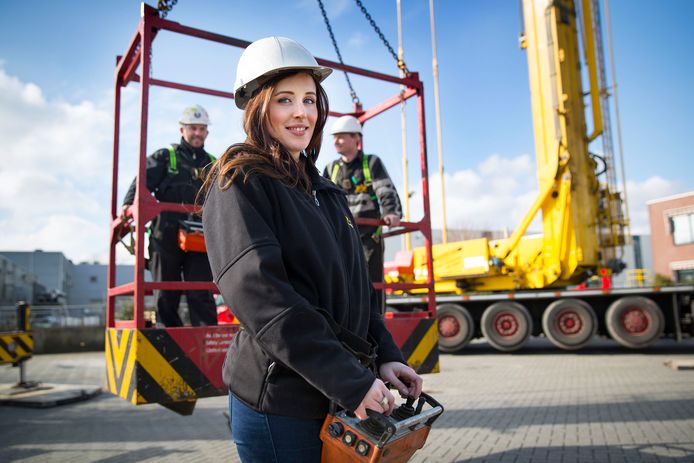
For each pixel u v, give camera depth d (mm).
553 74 10664
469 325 11758
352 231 1535
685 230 28703
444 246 12516
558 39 10734
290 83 1419
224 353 3018
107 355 3369
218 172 1321
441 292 12992
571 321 10930
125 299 17906
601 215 10750
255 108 1401
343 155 4711
